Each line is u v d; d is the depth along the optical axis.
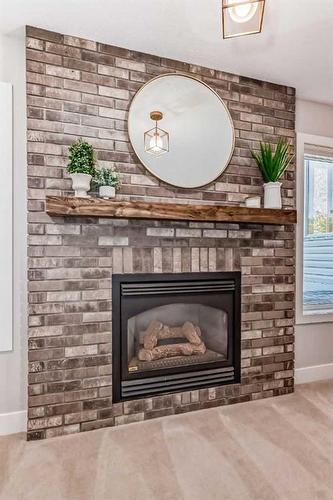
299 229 2.92
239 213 2.40
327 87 2.78
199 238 2.47
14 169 2.15
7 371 2.14
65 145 2.13
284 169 2.73
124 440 2.05
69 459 1.86
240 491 1.61
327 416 2.36
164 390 2.38
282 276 2.75
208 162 2.49
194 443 2.02
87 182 2.05
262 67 2.49
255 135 2.66
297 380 2.95
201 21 1.99
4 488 1.63
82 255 2.17
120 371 2.27
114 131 2.25
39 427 2.07
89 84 2.19
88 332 2.19
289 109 2.78
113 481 1.68
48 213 1.99
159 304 2.38
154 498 1.56
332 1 1.81
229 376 2.56
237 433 2.13
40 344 2.08
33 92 2.07
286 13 1.90
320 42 2.18
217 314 2.63
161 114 2.37
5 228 2.12
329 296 3.23
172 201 2.41
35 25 2.04
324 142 3.03
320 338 3.06
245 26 1.49
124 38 2.17
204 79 2.50
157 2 1.83
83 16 1.95
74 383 2.15
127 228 2.28
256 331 2.65
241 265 2.60
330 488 1.63
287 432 2.14
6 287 2.12
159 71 2.37
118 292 2.26
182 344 2.52
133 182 2.30
